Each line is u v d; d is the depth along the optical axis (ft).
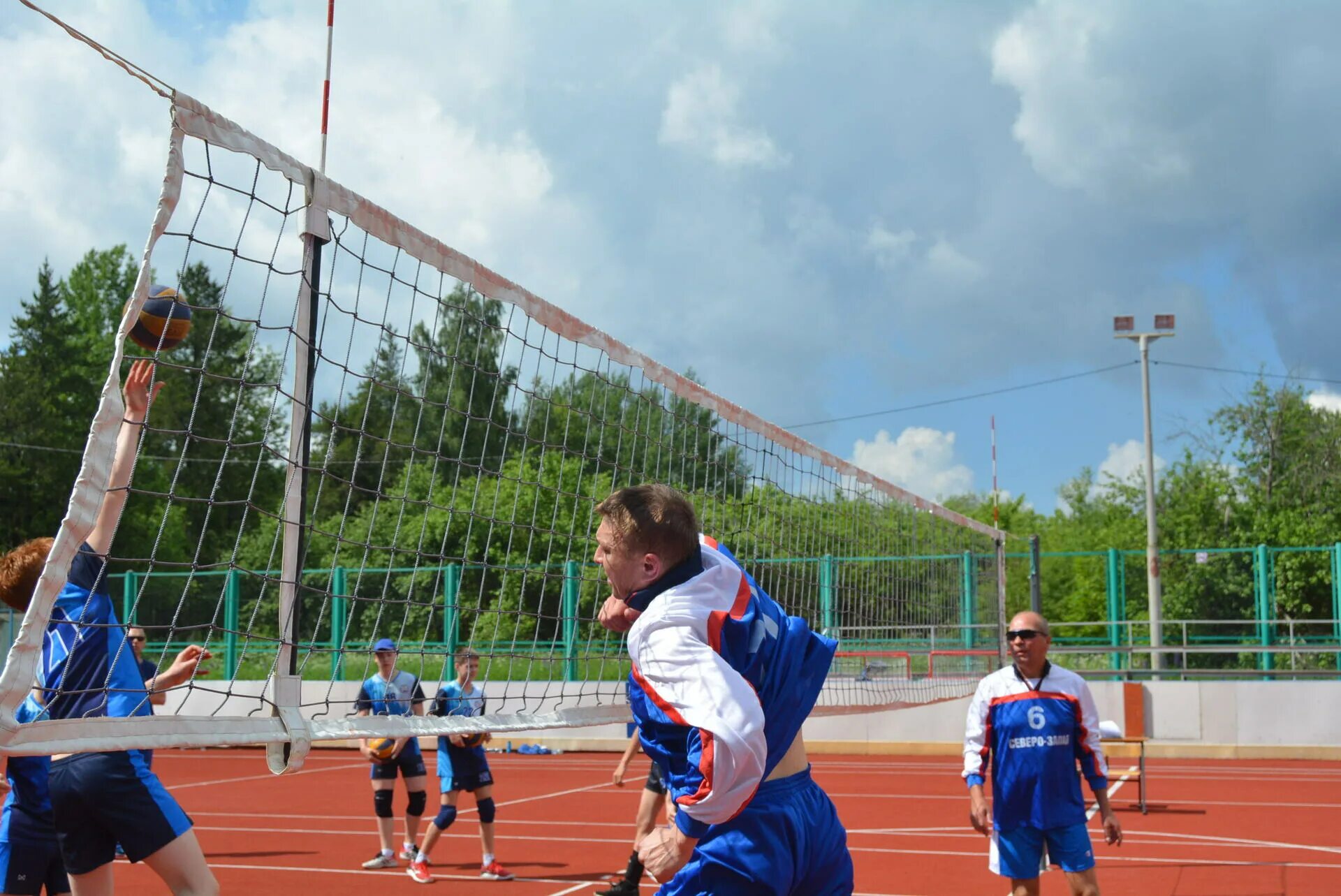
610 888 24.94
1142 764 40.91
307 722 10.96
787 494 23.79
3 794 36.19
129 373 11.91
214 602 82.23
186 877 13.05
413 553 13.33
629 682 8.80
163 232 9.53
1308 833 36.09
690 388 19.70
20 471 147.33
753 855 8.55
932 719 64.59
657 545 8.79
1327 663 68.80
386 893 27.45
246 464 140.26
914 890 27.22
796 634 9.17
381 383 12.51
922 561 33.50
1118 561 72.79
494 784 53.11
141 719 9.34
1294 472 130.93
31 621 8.47
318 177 11.39
